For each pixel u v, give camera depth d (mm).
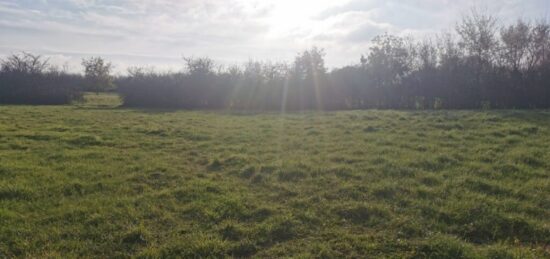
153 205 6008
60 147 10562
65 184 6996
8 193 6438
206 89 26531
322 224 5305
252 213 5695
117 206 5996
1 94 29562
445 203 5871
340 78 23094
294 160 8781
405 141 10648
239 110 23422
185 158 9484
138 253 4512
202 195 6504
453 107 19766
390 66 21922
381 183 6871
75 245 4699
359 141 10969
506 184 6660
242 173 7910
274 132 13352
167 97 27188
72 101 30969
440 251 4434
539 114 14406
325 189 6746
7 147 10453
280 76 24656
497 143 9969
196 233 5035
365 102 22469
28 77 31297
